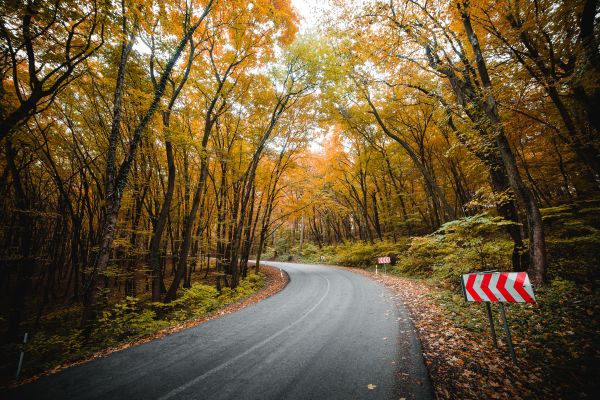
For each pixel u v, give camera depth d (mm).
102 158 13984
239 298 11648
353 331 5766
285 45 12633
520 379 3355
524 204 7188
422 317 6426
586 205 9789
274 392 3398
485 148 7969
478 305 6555
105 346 5840
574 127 7309
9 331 8812
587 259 7902
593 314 4867
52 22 5859
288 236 46625
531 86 8047
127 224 12891
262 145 15117
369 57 9703
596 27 5547
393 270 16391
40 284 18453
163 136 10086
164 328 6984
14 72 6262
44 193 17734
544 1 6773
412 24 7809
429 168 18344
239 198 18594
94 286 7254
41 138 11836
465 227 8766
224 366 4305
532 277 7008
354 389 3365
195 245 22219
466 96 8602
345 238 38125
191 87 11750
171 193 10555
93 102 11078
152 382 3842
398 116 15922
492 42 8133
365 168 21109
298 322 6762
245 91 13828
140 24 7727
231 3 9117
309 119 17047
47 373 4426
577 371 3426
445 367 3799
